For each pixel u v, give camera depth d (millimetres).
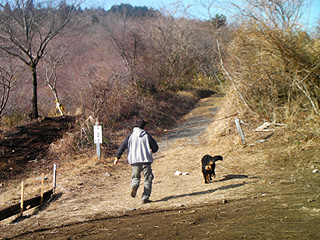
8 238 3984
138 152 5180
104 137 11586
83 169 8375
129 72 16938
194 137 12352
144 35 24391
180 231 3621
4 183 7820
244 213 4062
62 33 13383
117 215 4645
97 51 28047
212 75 29156
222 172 7117
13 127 10938
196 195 5484
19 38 12445
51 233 4023
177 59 26266
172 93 23250
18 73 13484
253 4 10344
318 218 3500
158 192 6082
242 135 8984
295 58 9656
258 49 10625
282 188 5211
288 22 10031
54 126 11555
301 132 8406
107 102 13797
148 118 15922
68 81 18250
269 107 10523
